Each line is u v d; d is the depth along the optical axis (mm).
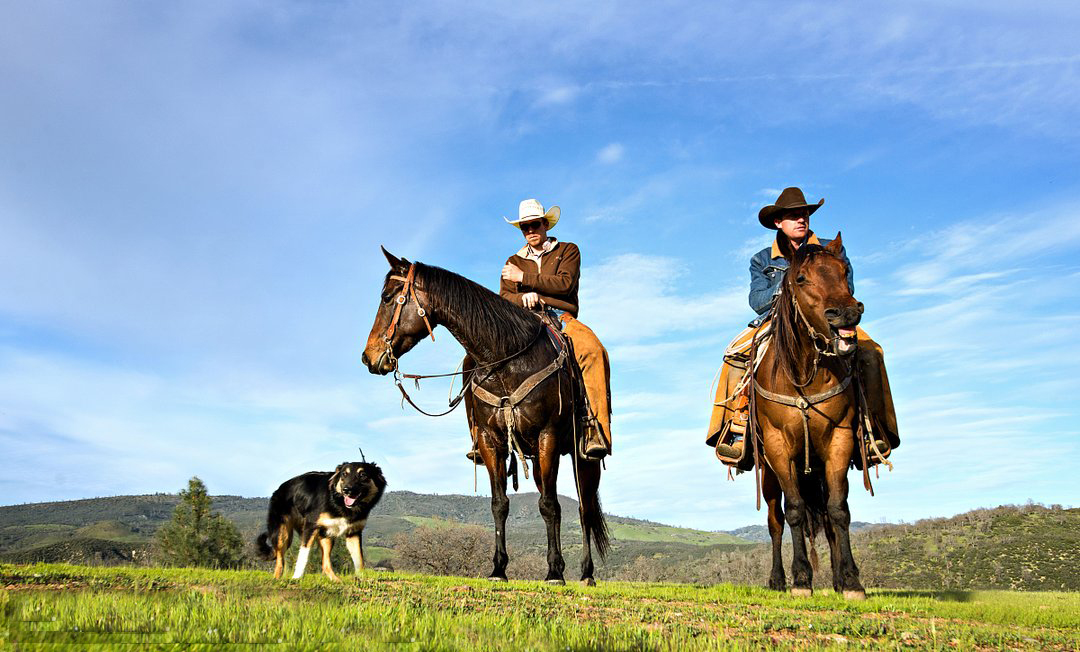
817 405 7512
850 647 5320
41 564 8180
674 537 147000
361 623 4668
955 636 5797
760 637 5508
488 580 8391
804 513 7930
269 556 9828
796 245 8797
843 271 7184
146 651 3596
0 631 3738
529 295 9484
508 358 8398
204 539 37219
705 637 5176
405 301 8523
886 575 55469
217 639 3898
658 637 4996
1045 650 5574
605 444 8906
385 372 8672
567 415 8719
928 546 59844
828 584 35469
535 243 10023
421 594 6680
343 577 8320
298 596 6113
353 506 8609
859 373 7832
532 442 8602
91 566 8453
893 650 5281
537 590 7672
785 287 7699
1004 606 7668
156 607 4727
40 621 4246
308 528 8664
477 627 4848
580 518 9289
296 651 3764
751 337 8914
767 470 9133
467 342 8484
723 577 60938
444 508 166000
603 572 86750
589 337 9117
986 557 53750
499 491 8742
